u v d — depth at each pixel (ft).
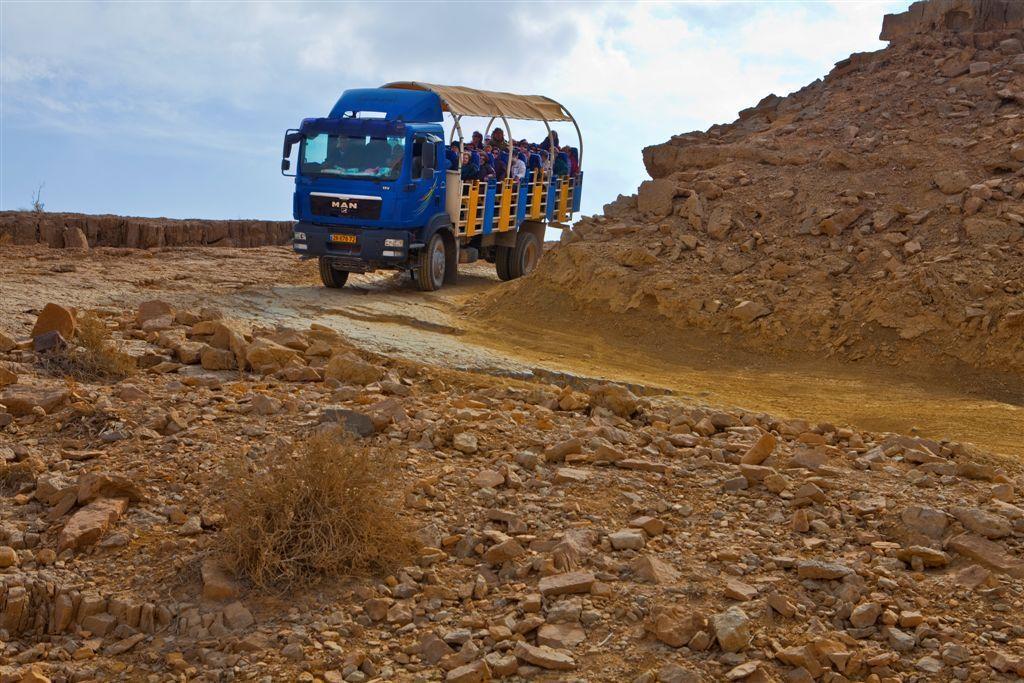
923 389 47.11
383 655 18.58
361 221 62.49
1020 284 50.72
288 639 18.81
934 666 17.78
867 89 81.46
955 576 21.01
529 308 61.16
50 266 65.67
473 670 17.53
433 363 43.91
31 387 31.96
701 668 17.70
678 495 25.72
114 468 25.81
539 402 35.81
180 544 22.03
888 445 31.30
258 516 21.09
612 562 21.59
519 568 21.36
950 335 49.80
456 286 71.56
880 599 19.84
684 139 86.48
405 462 26.73
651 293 58.18
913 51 85.66
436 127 64.49
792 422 34.60
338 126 62.44
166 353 39.65
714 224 63.31
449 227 67.31
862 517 24.14
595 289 59.82
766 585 20.44
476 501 24.61
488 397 36.24
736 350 53.83
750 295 56.39
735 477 26.78
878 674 17.63
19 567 21.03
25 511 23.48
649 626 18.97
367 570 21.27
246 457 26.68
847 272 56.80
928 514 23.27
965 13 87.97
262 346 38.91
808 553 22.21
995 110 71.41
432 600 20.25
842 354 51.60
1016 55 79.10
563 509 24.34
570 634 18.90
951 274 52.29
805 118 80.33
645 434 31.27
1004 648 18.37
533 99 81.30
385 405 31.55
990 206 58.03
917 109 74.02
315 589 20.53
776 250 60.18
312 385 36.17
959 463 29.40
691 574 21.03
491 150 74.23
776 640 18.54
